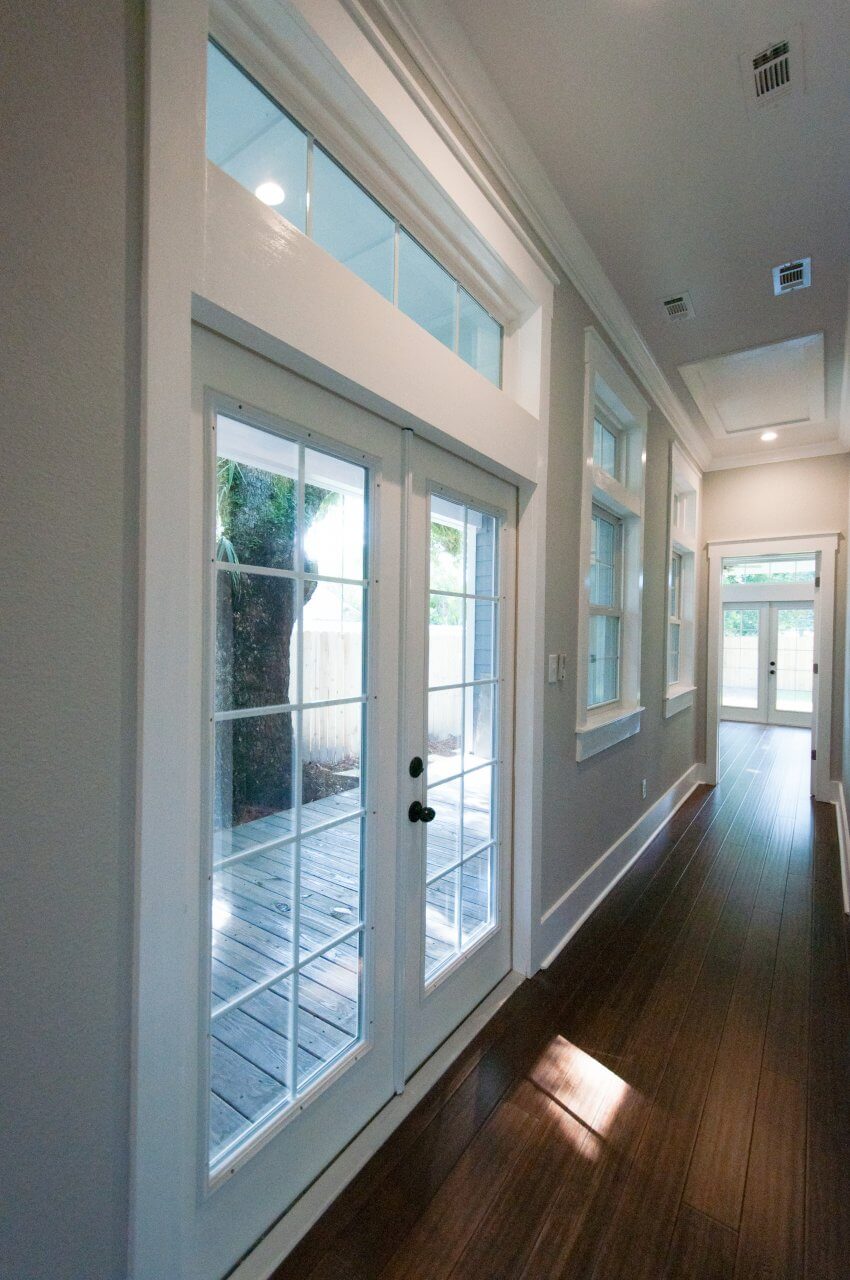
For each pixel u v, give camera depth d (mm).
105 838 808
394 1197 1291
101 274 772
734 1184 1339
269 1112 1207
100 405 779
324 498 1302
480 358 1937
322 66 1129
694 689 4992
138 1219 859
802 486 4723
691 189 1937
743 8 1349
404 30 1352
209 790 1054
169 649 867
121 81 787
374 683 1443
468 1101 1568
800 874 3176
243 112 1123
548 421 2129
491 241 1684
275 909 1214
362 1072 1444
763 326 2809
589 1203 1289
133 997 847
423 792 1650
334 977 1370
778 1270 1152
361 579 1412
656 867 3270
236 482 1100
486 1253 1180
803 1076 1688
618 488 2979
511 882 2168
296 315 1081
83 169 747
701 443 4559
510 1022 1909
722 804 4547
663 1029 1888
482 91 1567
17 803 716
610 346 2789
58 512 740
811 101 1590
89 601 779
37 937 740
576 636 2500
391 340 1340
